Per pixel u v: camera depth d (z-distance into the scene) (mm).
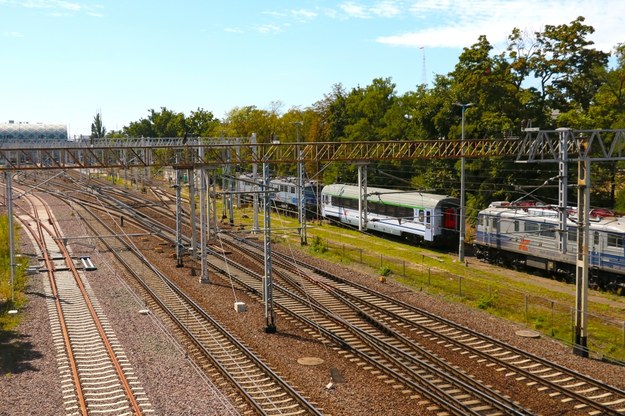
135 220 59250
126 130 139500
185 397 18250
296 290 33031
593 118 46625
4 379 19766
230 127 94125
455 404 17812
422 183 60375
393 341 24078
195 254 40938
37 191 79062
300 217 49938
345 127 72188
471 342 23766
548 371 20703
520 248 39250
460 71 54469
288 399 18234
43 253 42719
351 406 17750
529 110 50844
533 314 27750
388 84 74875
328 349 23141
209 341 23891
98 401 17953
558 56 50531
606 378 20062
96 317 26875
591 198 52094
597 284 34562
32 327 25453
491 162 50406
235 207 71938
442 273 37719
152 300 30562
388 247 47969
